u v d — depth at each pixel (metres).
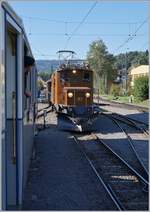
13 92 9.92
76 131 26.11
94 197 11.24
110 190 11.80
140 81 67.69
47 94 53.84
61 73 29.86
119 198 11.34
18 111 9.95
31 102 15.51
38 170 14.60
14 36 9.96
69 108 28.16
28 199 10.86
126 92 91.81
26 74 11.91
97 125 30.38
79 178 13.48
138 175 13.70
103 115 39.16
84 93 28.66
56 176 13.70
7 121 9.88
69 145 20.66
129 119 34.88
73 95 28.50
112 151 18.31
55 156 17.48
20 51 9.99
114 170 15.08
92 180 13.22
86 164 15.90
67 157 17.31
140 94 67.44
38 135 24.14
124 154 18.92
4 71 8.31
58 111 29.41
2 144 7.98
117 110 47.56
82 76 29.86
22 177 10.16
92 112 28.53
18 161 9.97
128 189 12.37
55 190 11.88
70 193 11.60
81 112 28.09
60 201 10.77
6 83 9.05
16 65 9.96
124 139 23.62
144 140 23.33
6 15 8.45
